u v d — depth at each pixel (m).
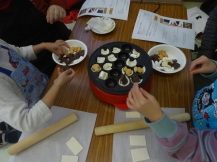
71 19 1.72
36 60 1.17
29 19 1.15
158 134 0.53
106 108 0.72
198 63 0.74
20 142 0.64
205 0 1.81
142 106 0.52
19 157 0.63
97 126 0.68
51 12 1.07
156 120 0.52
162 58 0.82
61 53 0.88
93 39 0.94
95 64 0.73
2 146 1.06
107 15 1.02
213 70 0.74
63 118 0.68
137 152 0.61
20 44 1.19
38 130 0.68
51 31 1.29
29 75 0.89
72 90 0.77
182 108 0.70
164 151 0.61
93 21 0.98
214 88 0.67
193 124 0.68
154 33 0.93
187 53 0.86
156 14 1.03
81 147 0.63
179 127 0.53
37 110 0.67
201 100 0.71
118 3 1.08
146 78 0.67
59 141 0.65
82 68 0.83
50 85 0.80
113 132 0.65
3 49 0.82
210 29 1.02
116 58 0.75
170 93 0.74
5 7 1.04
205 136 0.53
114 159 0.60
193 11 1.63
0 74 0.74
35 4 1.18
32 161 0.62
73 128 0.67
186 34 0.93
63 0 1.20
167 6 1.07
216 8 1.02
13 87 0.78
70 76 0.73
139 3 1.10
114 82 0.69
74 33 0.97
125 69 0.70
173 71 0.78
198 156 0.50
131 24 0.99
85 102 0.73
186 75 0.78
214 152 0.48
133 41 0.91
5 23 1.08
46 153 0.63
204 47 1.04
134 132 0.65
